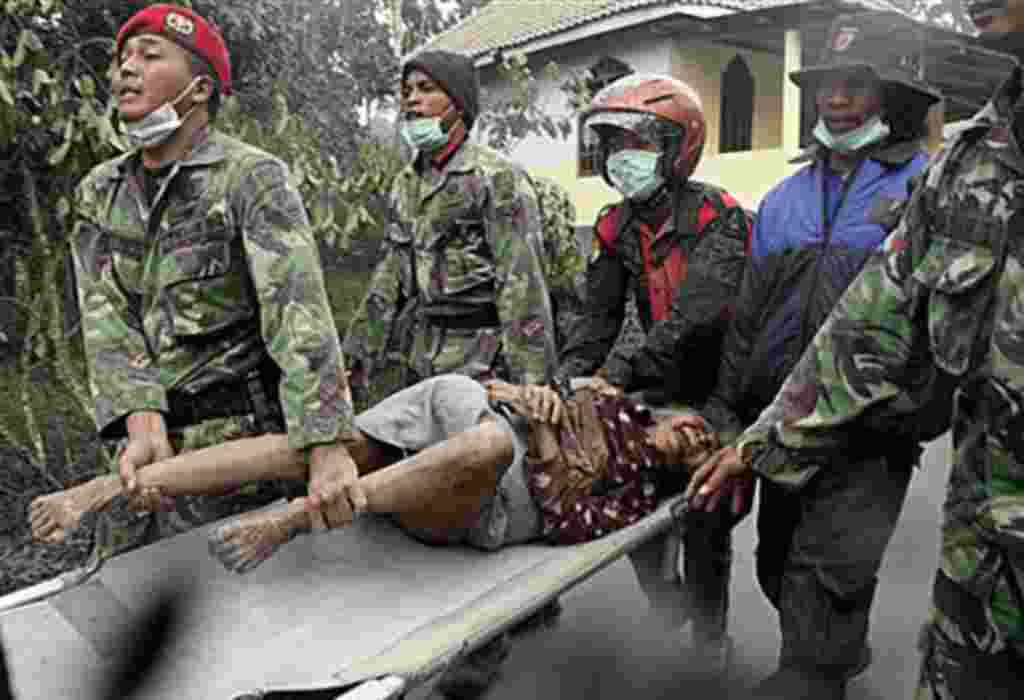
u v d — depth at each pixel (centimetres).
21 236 467
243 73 564
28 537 443
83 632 235
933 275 201
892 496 286
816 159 310
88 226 270
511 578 270
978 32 194
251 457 258
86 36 476
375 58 653
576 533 297
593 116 348
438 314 382
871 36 290
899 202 292
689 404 362
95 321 267
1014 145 190
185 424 269
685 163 347
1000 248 189
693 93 352
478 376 376
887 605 399
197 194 258
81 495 250
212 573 262
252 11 541
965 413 198
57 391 531
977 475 193
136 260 265
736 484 271
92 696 215
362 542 288
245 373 270
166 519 278
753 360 316
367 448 292
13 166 441
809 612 287
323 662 226
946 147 206
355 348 403
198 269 259
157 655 227
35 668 222
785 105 1090
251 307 267
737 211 350
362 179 475
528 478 295
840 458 280
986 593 191
